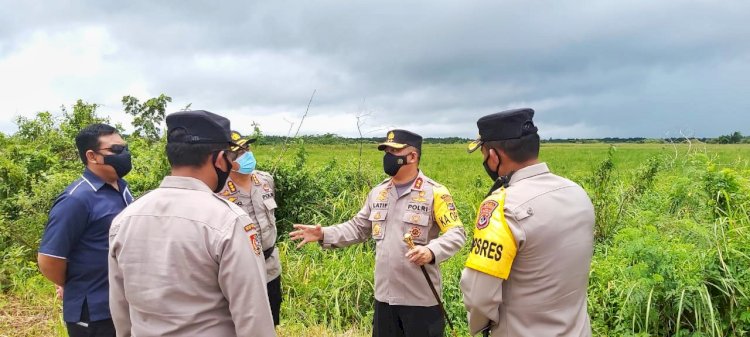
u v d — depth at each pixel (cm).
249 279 197
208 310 199
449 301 502
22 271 571
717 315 398
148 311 196
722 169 514
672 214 585
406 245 344
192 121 208
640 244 420
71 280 295
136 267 199
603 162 729
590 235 224
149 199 207
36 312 501
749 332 391
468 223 718
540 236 209
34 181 693
